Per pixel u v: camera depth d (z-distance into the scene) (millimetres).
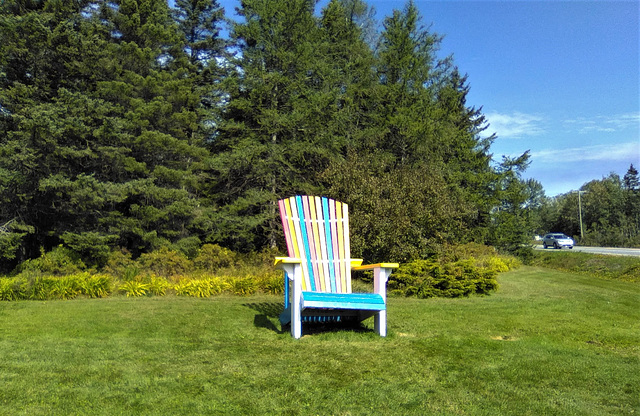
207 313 6578
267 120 12914
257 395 3217
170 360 4047
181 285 9055
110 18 12453
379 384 3486
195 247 12312
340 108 15188
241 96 14039
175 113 12031
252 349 4457
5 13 10336
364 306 4883
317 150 13117
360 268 5688
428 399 3213
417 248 10273
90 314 6445
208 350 4406
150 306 7266
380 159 13648
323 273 5559
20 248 11617
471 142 19281
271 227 13812
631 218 44562
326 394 3254
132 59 11977
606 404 3205
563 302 8148
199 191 14445
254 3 13016
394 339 4941
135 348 4465
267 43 13094
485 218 20000
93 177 10852
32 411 2879
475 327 5781
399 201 10023
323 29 15133
